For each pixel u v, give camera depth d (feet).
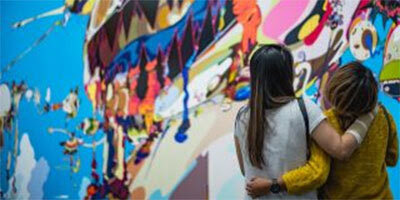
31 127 12.90
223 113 11.20
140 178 11.83
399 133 10.14
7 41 13.23
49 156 12.67
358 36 10.46
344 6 10.53
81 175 12.36
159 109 11.73
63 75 12.62
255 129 7.02
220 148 11.21
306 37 10.75
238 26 11.16
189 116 11.50
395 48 10.30
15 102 13.11
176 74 11.62
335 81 7.16
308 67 10.71
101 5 12.35
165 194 11.63
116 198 11.99
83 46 12.46
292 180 6.82
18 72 13.09
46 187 12.66
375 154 6.96
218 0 11.32
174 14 11.69
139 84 11.92
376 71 10.36
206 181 11.32
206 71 11.39
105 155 12.16
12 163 13.06
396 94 10.24
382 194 7.01
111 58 12.18
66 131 12.53
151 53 11.84
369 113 7.00
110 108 12.15
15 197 12.97
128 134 11.98
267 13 10.98
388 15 10.35
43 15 12.88
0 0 13.35
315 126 6.86
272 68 7.02
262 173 7.13
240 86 11.07
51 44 12.77
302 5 10.80
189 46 11.53
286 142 6.92
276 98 7.04
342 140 6.74
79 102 12.45
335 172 7.11
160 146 11.71
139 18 11.97
